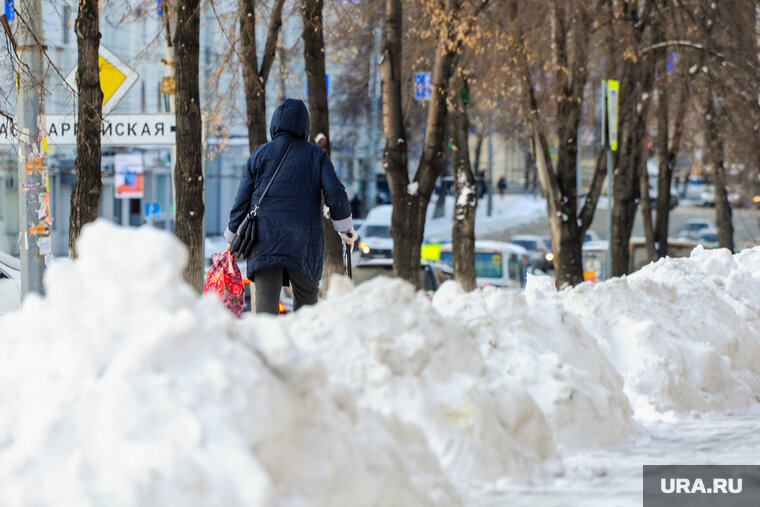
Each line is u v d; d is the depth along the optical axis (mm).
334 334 17000
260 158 30016
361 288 17781
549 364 19594
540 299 24891
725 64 80688
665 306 27578
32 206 42000
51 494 9438
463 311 20859
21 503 9398
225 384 10562
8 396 10578
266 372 11344
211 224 185125
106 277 11539
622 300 25922
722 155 89312
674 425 22203
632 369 24391
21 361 10891
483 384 16891
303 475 11133
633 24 75438
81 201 41188
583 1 73562
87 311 11312
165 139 45062
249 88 55312
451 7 59719
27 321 11297
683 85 82000
